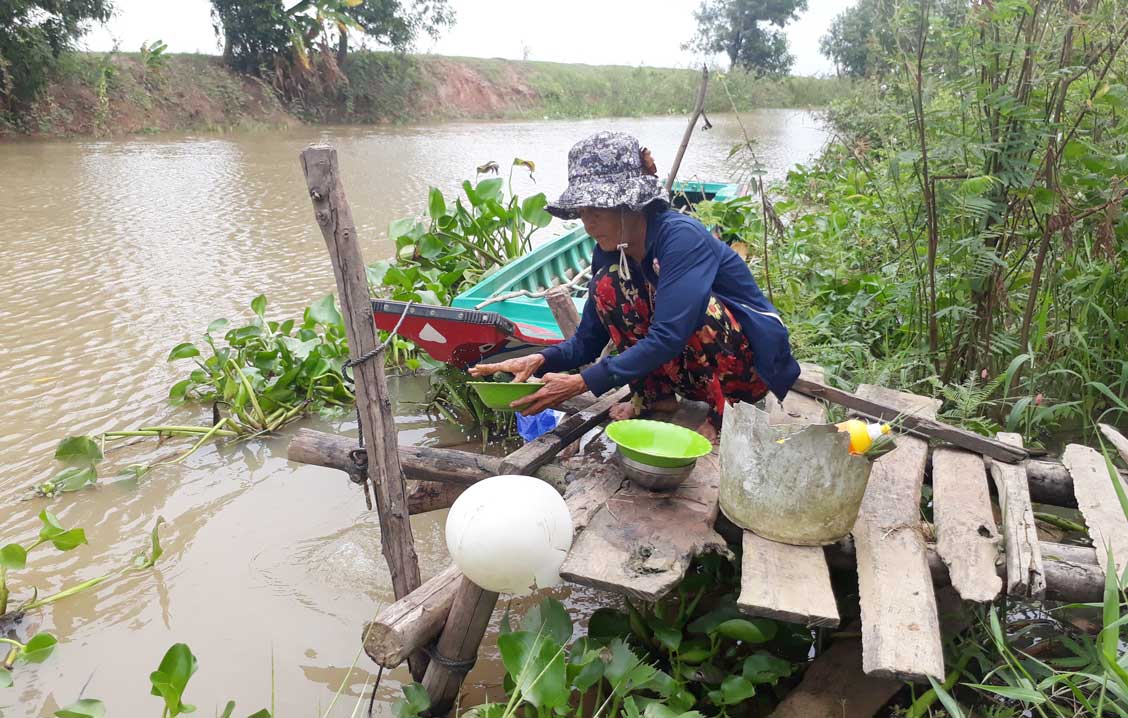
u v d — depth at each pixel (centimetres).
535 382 279
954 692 262
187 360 544
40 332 587
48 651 290
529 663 225
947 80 416
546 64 3012
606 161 276
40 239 843
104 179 1206
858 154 505
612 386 277
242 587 331
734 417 244
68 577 336
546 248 609
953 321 422
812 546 239
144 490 398
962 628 267
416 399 507
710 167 1361
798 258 580
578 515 253
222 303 658
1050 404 415
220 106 2012
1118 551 247
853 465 229
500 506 222
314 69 2242
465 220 643
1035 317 433
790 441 231
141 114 1858
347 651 298
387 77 2423
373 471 255
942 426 305
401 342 532
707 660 266
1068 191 386
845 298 512
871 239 563
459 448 452
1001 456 296
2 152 1466
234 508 386
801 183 907
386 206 1043
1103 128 406
